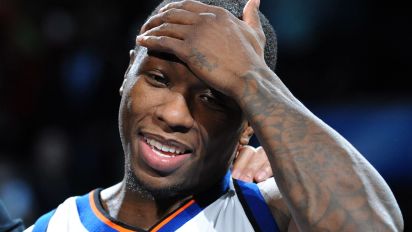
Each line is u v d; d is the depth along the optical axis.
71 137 5.74
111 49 5.95
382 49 5.38
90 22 6.14
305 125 1.79
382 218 1.73
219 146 1.93
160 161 1.89
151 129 1.87
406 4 5.42
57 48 6.21
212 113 1.87
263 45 1.91
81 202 2.13
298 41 5.51
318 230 1.72
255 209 2.04
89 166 5.51
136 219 2.04
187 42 1.80
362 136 4.90
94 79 5.84
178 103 1.84
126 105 1.93
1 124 6.15
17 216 5.27
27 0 6.53
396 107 4.89
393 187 4.58
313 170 1.74
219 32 1.83
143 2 6.07
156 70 1.85
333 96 5.32
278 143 1.77
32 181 5.52
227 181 2.10
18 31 6.45
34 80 6.23
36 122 6.13
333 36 5.48
